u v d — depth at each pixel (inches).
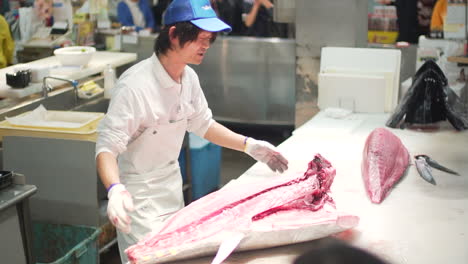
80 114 147.5
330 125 136.5
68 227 135.3
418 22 248.8
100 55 203.6
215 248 74.2
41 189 134.6
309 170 90.0
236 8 262.4
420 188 98.7
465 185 99.8
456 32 188.7
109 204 76.4
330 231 77.9
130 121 89.2
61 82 167.8
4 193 108.0
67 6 226.4
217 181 192.1
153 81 91.9
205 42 89.7
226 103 264.8
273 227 75.8
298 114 189.9
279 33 257.3
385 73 146.9
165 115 94.2
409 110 132.3
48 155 131.8
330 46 175.0
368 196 95.2
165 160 99.0
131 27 259.1
